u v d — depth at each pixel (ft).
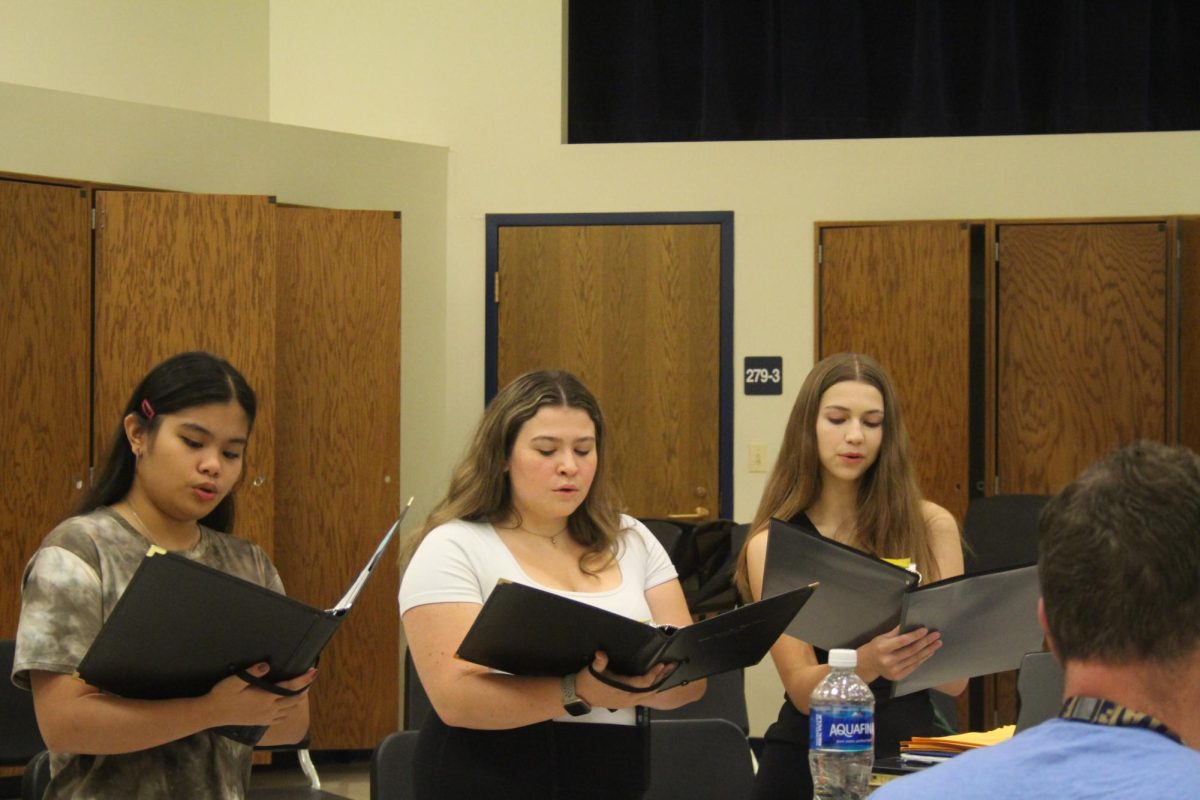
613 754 7.65
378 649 19.84
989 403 20.70
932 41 23.21
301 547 19.62
